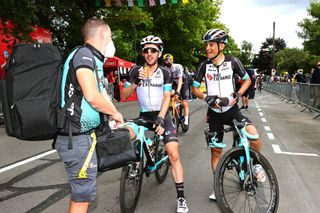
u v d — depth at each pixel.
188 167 5.09
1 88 2.16
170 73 3.71
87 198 2.28
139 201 3.74
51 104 2.09
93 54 2.31
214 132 3.64
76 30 15.30
